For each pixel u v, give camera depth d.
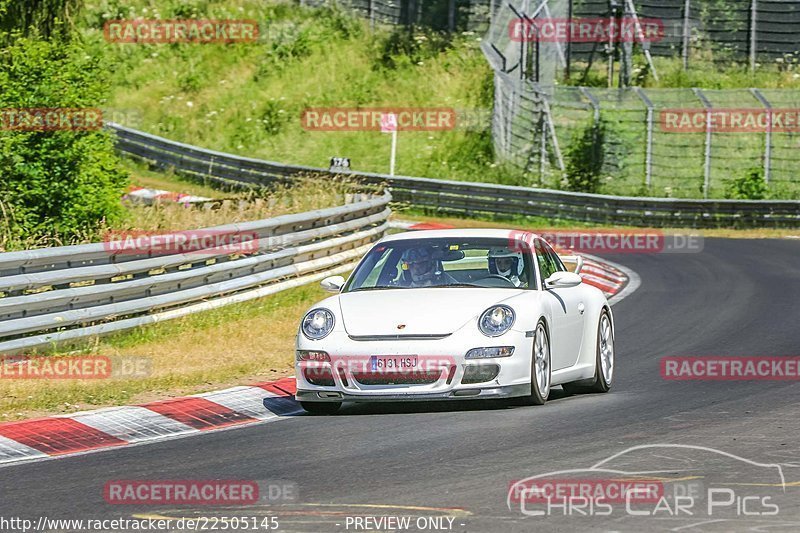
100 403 36.72
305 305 58.78
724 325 55.88
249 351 46.62
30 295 43.97
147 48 184.00
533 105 154.50
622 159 148.25
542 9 160.50
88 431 32.81
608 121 152.12
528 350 34.62
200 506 23.77
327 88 175.38
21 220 63.19
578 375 38.38
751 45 172.25
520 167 151.38
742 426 31.62
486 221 121.38
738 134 152.25
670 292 70.56
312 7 193.62
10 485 26.56
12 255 43.28
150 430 33.16
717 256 94.19
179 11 189.88
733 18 175.12
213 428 33.56
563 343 37.28
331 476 26.38
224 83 177.38
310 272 65.88
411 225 108.81
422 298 35.84
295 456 28.95
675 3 175.25
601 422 32.59
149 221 70.06
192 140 167.38
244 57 182.75
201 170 144.62
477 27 187.50
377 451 29.20
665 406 35.56
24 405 35.81
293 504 23.64
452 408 36.09
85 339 46.38
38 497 25.19
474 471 26.38
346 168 129.62
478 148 159.50
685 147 149.88
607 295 70.00
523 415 34.00
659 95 160.00
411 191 124.88
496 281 37.31
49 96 63.94
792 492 23.72
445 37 186.00
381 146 161.62
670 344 50.59
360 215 75.38
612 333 41.62
